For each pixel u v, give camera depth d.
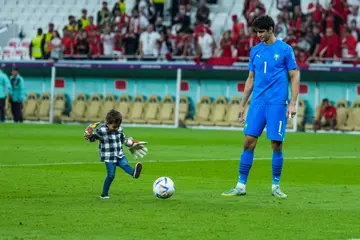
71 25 121.88
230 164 54.72
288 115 37.22
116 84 120.38
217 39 119.94
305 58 106.88
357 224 28.45
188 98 116.56
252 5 111.44
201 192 38.16
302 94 110.56
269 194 37.50
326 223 28.62
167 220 28.94
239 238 25.47
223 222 28.62
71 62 118.62
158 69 115.69
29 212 30.62
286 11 109.06
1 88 116.25
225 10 122.69
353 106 106.75
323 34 106.94
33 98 124.56
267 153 65.81
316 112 108.00
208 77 114.88
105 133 34.88
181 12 115.56
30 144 72.00
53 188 39.06
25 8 136.62
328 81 109.00
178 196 36.28
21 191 37.69
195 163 55.19
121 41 117.75
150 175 46.50
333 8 106.88
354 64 105.62
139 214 30.33
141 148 35.53
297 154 65.56
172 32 118.19
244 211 31.47
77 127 105.81
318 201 34.88
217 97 114.19
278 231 26.88
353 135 97.56
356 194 37.69
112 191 38.00
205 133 97.00
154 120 116.44
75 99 121.62
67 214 30.19
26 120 123.75
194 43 113.44
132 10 119.44
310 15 107.12
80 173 46.84
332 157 62.31
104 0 133.38
